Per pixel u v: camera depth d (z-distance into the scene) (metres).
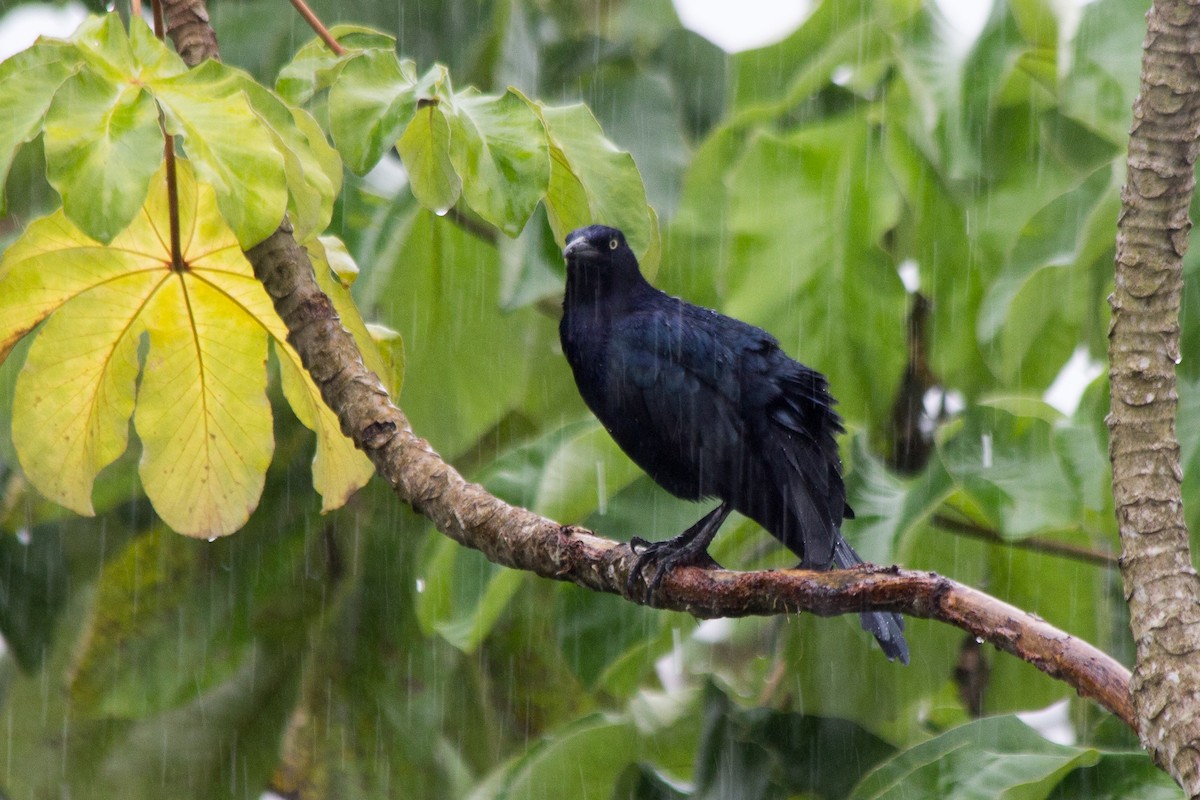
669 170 12.43
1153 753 6.13
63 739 11.50
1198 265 10.52
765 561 12.19
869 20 11.91
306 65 7.66
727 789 11.03
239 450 8.91
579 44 13.28
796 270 11.29
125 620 11.31
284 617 11.51
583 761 11.06
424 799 11.62
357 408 7.96
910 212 12.09
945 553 11.69
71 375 8.56
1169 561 6.32
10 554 11.88
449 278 11.64
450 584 10.48
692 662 14.41
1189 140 6.57
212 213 7.92
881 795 9.68
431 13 12.17
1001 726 9.91
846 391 11.49
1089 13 10.97
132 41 6.60
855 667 11.98
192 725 11.38
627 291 10.38
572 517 10.54
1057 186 11.55
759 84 12.56
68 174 6.20
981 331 10.99
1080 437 10.22
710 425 9.77
